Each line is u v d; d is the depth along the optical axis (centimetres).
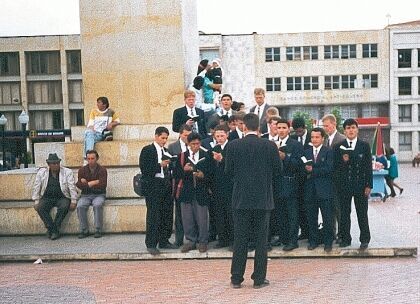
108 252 891
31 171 1190
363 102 6375
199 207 876
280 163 718
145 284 734
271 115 967
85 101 1240
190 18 1305
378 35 6331
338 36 6341
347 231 890
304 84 6400
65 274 805
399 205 1759
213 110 1180
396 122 6394
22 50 5881
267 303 631
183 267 827
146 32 1216
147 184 880
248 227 709
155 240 888
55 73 5916
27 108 5934
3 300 677
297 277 750
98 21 1226
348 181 865
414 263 820
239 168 710
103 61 1229
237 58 6384
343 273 766
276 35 6356
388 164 2052
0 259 896
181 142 924
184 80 1217
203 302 643
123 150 1143
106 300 663
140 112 1223
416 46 6322
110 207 1029
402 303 620
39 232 1047
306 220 953
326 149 873
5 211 1048
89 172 1029
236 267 706
